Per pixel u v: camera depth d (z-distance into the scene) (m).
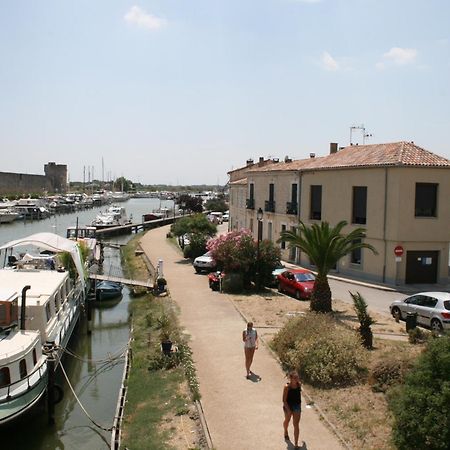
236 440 10.63
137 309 25.28
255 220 44.19
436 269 28.92
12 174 125.94
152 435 11.43
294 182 36.59
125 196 184.88
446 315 18.16
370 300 24.62
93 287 28.70
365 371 13.73
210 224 40.75
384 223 28.48
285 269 28.27
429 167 27.77
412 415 8.97
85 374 17.86
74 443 13.12
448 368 9.07
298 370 14.05
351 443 10.30
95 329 23.38
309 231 20.92
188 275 31.69
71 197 131.75
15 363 13.05
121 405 13.27
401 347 15.71
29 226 82.06
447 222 28.61
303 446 10.27
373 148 32.38
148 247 48.47
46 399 14.52
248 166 56.16
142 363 16.44
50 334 16.36
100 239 58.47
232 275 26.30
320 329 15.24
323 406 12.09
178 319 20.48
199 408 12.22
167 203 183.75
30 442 13.23
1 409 12.39
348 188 31.02
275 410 12.04
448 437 8.52
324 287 20.95
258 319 20.33
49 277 19.77
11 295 15.01
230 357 15.78
